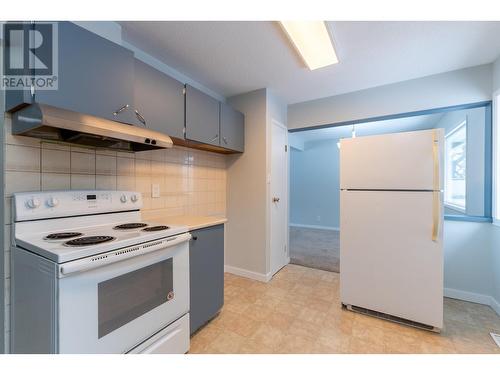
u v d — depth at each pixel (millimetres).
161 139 1521
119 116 1373
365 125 4234
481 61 2090
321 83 2535
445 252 2309
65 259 901
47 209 1236
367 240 1923
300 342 1609
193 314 1654
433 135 1701
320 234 5223
